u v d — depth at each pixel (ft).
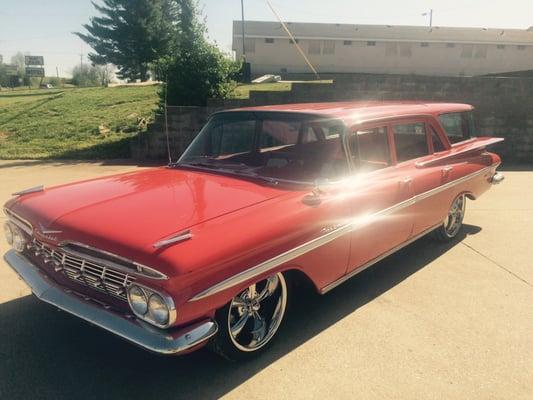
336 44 131.44
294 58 132.16
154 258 7.75
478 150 17.69
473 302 12.86
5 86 231.91
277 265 9.44
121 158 36.96
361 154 11.91
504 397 8.95
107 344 10.66
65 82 256.93
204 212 9.25
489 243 17.71
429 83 36.47
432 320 11.84
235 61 38.60
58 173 30.99
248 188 10.82
